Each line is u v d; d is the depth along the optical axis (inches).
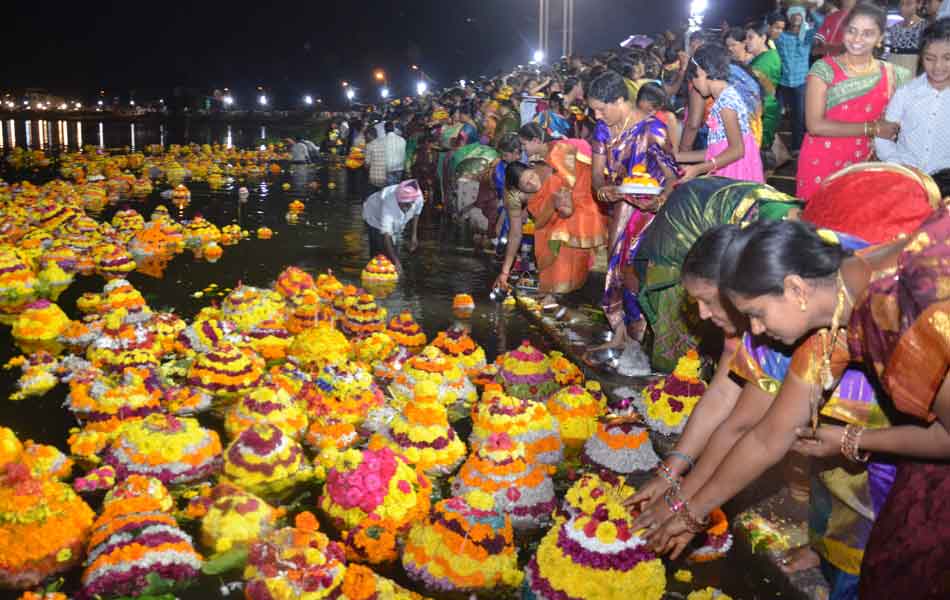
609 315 249.6
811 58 368.5
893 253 94.7
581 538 142.4
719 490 115.2
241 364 243.3
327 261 433.1
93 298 339.3
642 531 135.6
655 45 480.1
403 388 235.9
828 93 214.2
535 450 193.3
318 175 890.1
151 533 153.3
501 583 151.4
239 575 152.3
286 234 514.9
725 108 218.5
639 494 134.8
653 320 220.7
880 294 93.3
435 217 584.7
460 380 237.3
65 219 498.6
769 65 318.3
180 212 601.6
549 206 308.8
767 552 152.7
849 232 123.9
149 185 732.0
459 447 199.0
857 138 213.2
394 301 348.2
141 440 190.7
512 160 327.0
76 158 961.5
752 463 110.9
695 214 193.0
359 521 167.6
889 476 117.0
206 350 272.5
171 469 189.3
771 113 324.8
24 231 469.1
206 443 195.8
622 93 236.2
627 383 230.4
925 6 290.7
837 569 132.0
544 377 233.0
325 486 176.6
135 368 229.8
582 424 209.6
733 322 114.5
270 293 315.3
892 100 205.2
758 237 97.5
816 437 107.8
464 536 151.4
